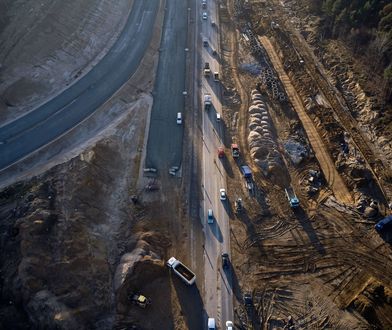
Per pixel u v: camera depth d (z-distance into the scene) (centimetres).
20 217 5184
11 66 7219
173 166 6506
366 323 4822
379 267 5284
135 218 5872
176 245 5600
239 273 5294
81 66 7894
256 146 6650
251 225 5784
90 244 5266
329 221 5778
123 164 6519
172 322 4853
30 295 4594
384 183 6050
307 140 6800
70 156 6178
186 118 7238
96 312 4753
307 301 5022
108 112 7106
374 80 7275
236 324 4844
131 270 5097
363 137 6619
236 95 7681
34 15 7869
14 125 6719
